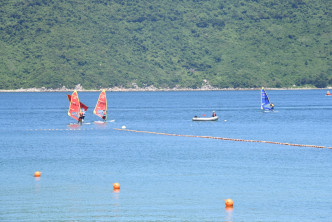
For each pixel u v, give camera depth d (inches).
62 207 7012.8
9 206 7062.0
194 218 6565.0
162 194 7593.5
